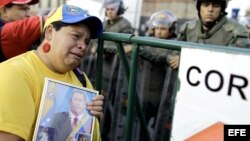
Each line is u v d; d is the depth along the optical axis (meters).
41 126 1.44
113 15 3.83
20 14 2.21
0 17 2.21
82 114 1.56
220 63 1.28
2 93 1.35
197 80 1.36
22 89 1.39
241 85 1.23
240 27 2.63
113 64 3.61
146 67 3.22
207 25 2.71
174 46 1.48
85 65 3.87
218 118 1.30
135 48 1.70
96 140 1.69
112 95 3.63
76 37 1.52
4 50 1.92
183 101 1.41
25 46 1.94
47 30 1.55
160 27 3.29
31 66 1.50
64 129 1.50
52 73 1.55
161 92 3.17
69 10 1.53
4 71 1.41
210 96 1.32
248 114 1.22
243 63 1.22
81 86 1.68
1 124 1.32
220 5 2.61
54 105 1.48
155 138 3.04
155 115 3.21
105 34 1.85
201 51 1.34
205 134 1.34
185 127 1.40
